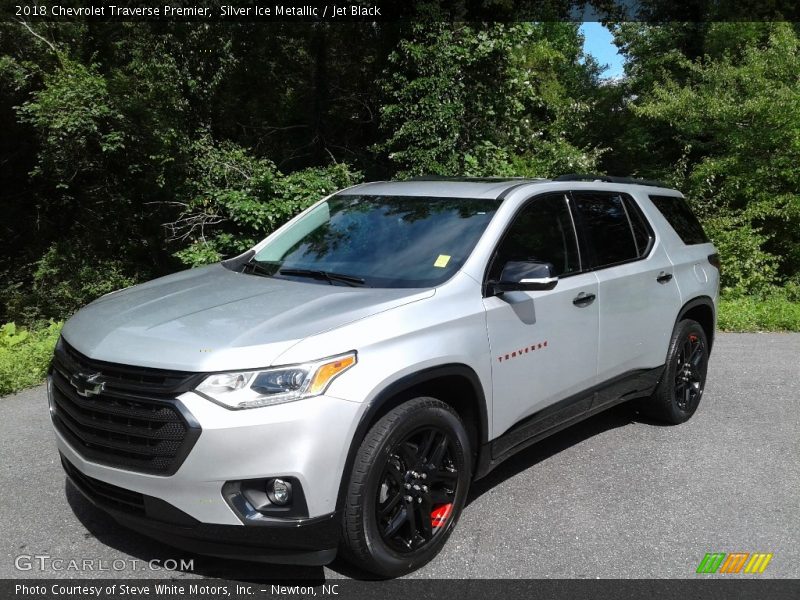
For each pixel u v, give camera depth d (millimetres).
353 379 3016
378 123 15195
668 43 18266
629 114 19078
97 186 15258
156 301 3623
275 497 2893
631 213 5148
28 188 16812
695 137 16734
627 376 4887
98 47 14242
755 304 11195
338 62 15898
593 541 3662
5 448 4785
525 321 3904
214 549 2943
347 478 2998
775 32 15656
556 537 3697
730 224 13281
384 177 14969
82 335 3365
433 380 3436
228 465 2818
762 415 5844
